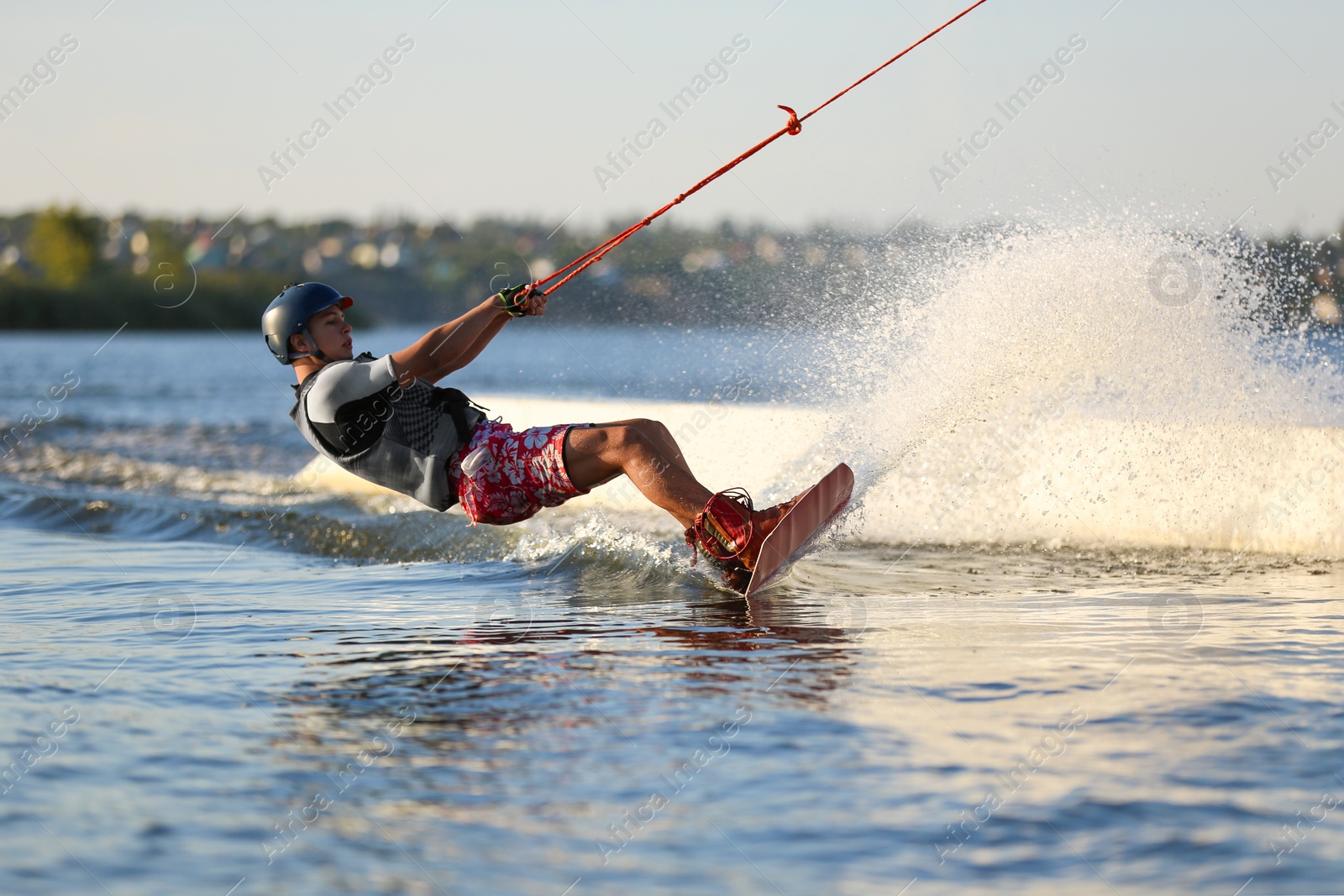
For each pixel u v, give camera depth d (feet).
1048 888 22.77
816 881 23.21
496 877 23.53
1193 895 22.39
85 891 22.99
